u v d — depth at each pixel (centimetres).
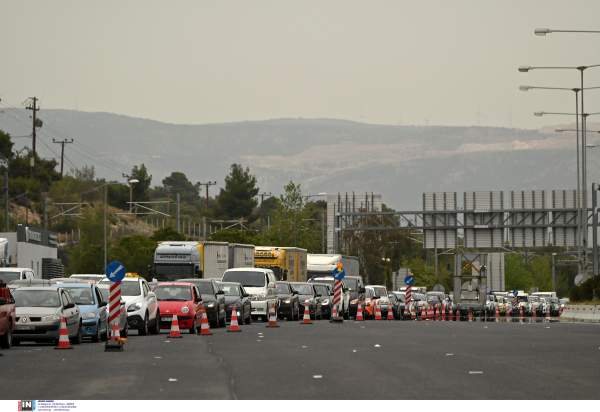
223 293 10275
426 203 17912
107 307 7900
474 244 17538
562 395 3662
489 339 7519
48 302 6981
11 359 5550
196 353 5966
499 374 4459
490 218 17438
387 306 15238
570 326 10962
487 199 17425
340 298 11825
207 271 14900
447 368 4781
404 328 9731
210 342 7188
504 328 9969
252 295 11775
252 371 4669
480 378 4284
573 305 14712
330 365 4988
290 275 16338
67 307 7062
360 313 13288
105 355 5862
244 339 7575
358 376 4394
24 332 6781
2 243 12962
